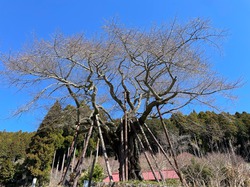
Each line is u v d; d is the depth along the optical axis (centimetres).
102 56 887
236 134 1745
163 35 910
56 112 1046
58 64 898
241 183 717
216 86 889
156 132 1591
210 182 787
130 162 979
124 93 1084
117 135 1055
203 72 874
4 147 3066
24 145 3191
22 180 2391
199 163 1012
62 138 2717
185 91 924
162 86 1048
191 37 839
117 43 888
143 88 1052
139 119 1024
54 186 1005
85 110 1061
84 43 853
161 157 1356
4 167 2461
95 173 1483
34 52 855
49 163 2452
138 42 864
